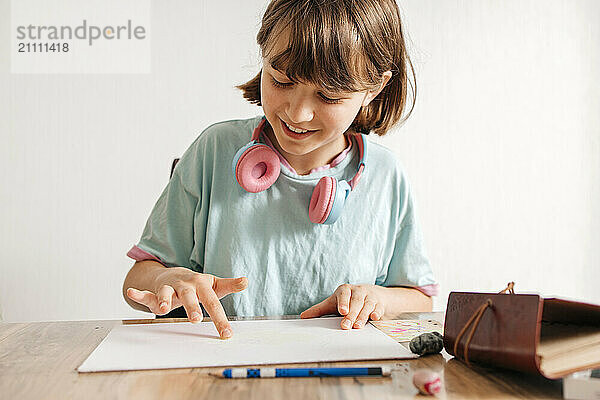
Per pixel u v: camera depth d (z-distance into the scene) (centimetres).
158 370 59
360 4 88
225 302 105
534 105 264
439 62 260
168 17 248
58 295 246
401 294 99
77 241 246
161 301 71
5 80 245
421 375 51
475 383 54
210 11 249
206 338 72
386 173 111
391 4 96
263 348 67
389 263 113
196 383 54
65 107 246
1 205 245
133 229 248
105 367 59
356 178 106
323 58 82
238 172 100
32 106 246
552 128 265
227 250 105
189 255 110
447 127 260
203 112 249
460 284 260
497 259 262
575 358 52
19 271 245
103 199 247
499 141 262
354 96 88
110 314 247
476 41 262
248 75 249
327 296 106
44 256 246
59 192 246
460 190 260
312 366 60
